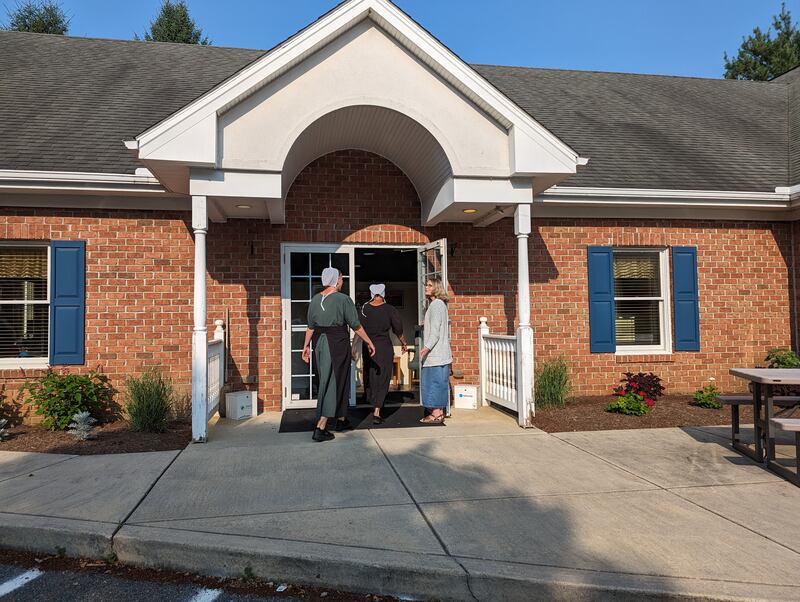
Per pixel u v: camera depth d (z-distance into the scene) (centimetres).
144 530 386
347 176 862
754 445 620
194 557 363
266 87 660
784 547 369
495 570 331
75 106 929
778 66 2742
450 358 742
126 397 750
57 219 779
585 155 989
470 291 898
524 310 725
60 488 477
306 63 671
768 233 987
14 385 755
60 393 706
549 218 923
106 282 789
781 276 987
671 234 955
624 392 858
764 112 1304
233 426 729
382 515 416
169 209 803
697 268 962
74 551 383
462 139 713
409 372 1034
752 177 989
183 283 809
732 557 354
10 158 758
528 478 507
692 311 955
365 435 670
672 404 849
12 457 581
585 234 932
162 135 619
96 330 785
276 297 834
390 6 672
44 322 795
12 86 973
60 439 659
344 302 648
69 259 779
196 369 642
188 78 1071
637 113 1203
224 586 348
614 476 516
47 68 1062
